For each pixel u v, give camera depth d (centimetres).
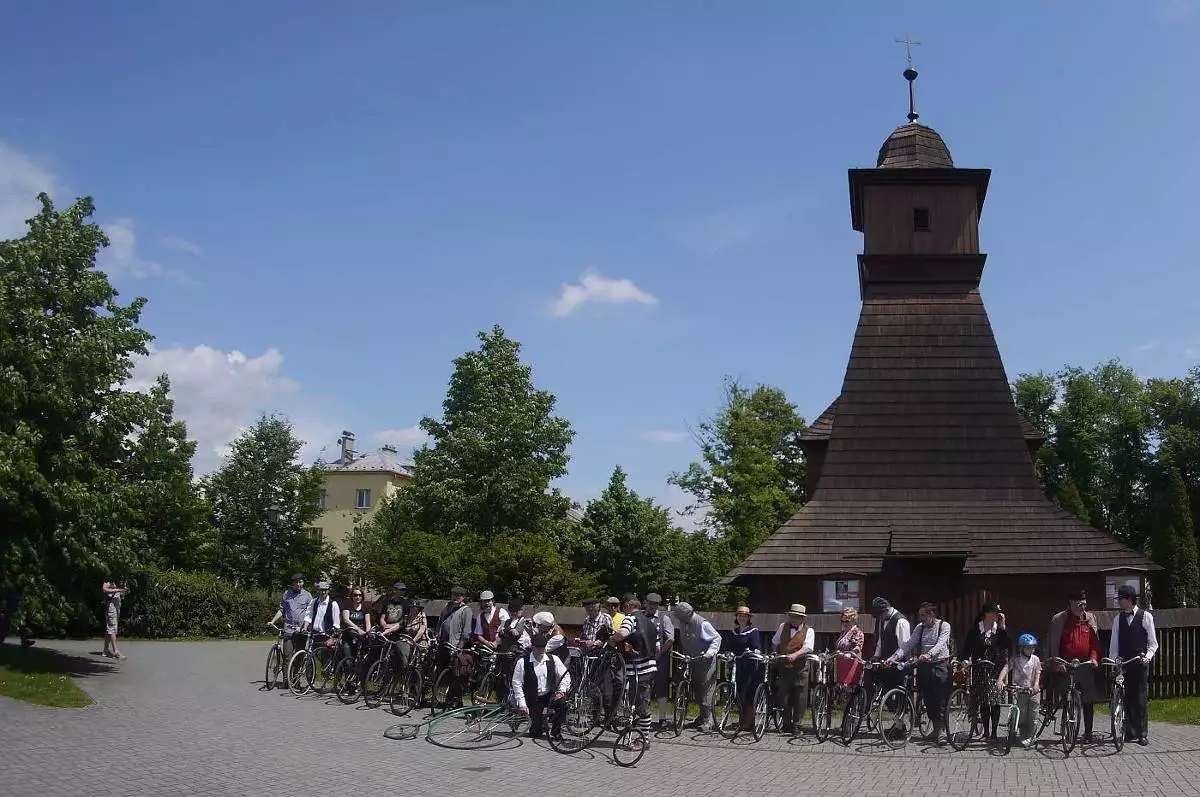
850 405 2502
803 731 1546
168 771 1099
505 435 5091
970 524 2358
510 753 1316
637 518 4634
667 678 1647
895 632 1495
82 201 2141
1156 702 1864
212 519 4978
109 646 2522
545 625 1438
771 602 2339
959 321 2555
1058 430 6631
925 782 1180
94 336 2023
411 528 4984
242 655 2809
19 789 979
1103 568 2255
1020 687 1404
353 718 1564
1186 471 6169
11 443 1820
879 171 2658
